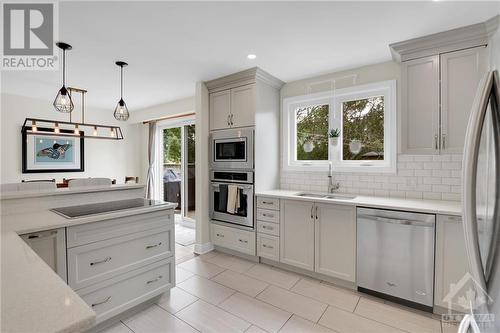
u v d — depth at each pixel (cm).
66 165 480
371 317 205
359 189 300
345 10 184
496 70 64
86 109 511
